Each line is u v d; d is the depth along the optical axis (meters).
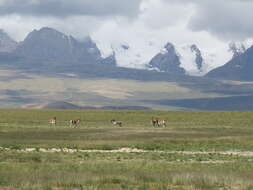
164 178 59.47
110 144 120.94
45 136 149.38
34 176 59.91
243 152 111.62
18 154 97.00
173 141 131.88
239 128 193.88
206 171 72.19
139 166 79.12
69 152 104.44
